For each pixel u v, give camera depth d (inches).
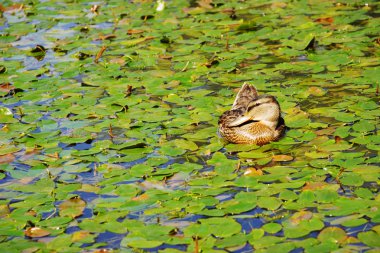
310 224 395.5
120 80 637.9
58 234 399.2
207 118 552.7
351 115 537.3
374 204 411.8
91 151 503.2
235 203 423.5
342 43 698.2
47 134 534.6
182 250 377.7
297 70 637.9
